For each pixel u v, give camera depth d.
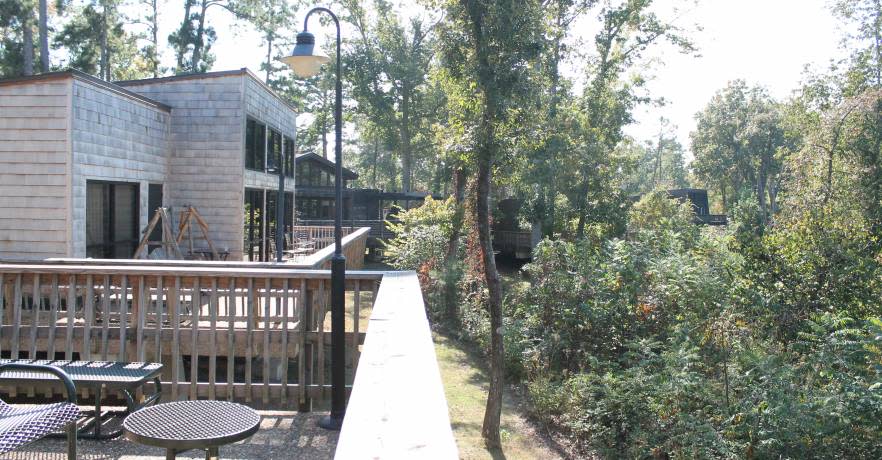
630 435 8.16
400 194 34.56
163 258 11.36
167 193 13.52
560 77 21.62
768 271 10.38
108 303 5.38
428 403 1.86
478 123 8.00
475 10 7.75
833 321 8.19
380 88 38.22
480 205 8.27
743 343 9.08
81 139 10.05
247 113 14.09
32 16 22.39
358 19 37.12
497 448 8.20
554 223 21.20
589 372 10.30
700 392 8.14
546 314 11.61
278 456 4.36
